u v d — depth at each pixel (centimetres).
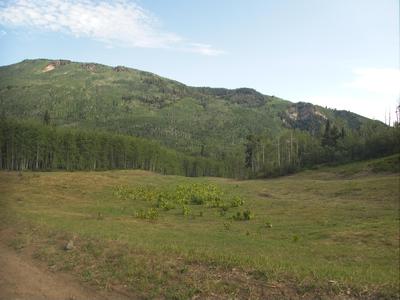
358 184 5488
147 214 3334
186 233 2508
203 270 1222
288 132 13712
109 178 7075
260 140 13238
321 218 3331
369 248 2161
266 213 3778
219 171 16938
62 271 1349
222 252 1561
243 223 3198
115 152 12056
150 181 7488
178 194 4975
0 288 1178
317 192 5453
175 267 1251
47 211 3266
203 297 1061
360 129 12938
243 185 7081
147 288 1140
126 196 4975
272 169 10794
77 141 10950
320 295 1035
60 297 1111
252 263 1280
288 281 1119
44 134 10125
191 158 16550
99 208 3875
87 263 1384
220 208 4178
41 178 6188
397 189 4675
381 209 3672
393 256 1945
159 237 2091
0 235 1931
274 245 2189
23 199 4244
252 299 1037
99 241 1616
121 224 2748
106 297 1110
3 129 9456
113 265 1333
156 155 13688
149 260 1327
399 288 1063
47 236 1819
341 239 2425
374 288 1065
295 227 2941
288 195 5475
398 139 9312
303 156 11300
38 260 1491
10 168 9550
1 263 1454
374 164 7744
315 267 1367
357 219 3181
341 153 10356
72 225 2288
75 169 10725
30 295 1124
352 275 1225
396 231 2523
